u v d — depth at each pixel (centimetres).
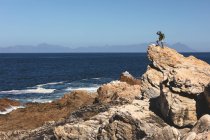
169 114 2764
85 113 4128
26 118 5072
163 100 2834
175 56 3878
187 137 1784
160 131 2014
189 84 2766
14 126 4712
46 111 5381
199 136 1727
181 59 3859
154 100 3033
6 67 18338
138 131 2723
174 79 2833
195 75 2873
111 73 14550
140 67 18538
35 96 7800
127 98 4397
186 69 2944
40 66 19712
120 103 4222
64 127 3175
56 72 15325
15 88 9519
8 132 4166
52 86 9781
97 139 2962
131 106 2980
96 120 3225
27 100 7256
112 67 18688
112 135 2845
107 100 4734
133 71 15562
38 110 5506
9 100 6322
